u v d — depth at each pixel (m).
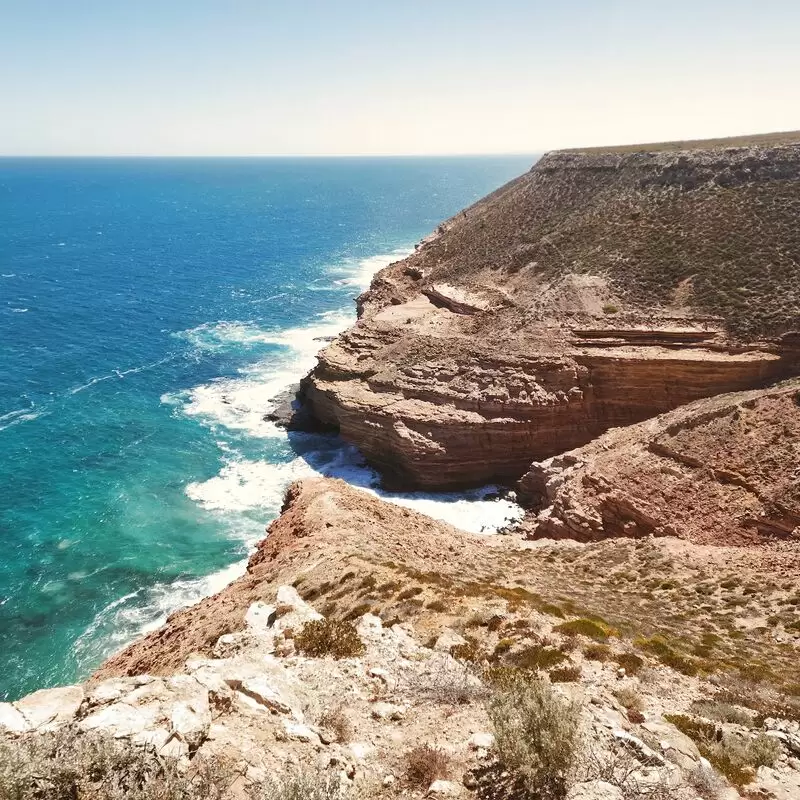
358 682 11.69
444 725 10.04
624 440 41.12
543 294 55.53
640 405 46.59
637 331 47.19
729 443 34.53
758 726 11.42
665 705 12.23
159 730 8.15
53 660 30.69
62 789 6.94
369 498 33.78
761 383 42.53
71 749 7.43
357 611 17.69
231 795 7.38
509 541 36.91
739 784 9.05
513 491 47.16
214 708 9.30
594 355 46.78
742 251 50.62
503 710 9.02
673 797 8.01
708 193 58.62
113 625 33.12
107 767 7.27
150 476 48.34
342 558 22.09
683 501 33.56
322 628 14.21
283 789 7.25
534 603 18.30
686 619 21.52
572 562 30.55
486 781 8.45
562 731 8.45
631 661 14.02
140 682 9.52
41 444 52.34
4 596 34.91
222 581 36.91
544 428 47.22
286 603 16.20
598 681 12.93
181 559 38.78
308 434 55.69
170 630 22.89
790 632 20.08
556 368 46.94
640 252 55.41
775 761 9.81
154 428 56.12
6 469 48.12
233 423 57.66
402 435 47.00
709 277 49.66
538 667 13.49
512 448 47.56
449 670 12.20
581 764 8.41
